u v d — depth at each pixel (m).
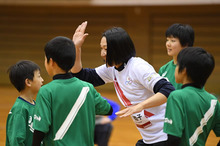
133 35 24.02
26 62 5.52
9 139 5.06
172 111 4.20
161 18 23.45
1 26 26.42
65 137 4.53
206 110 4.40
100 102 4.95
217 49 22.89
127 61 5.19
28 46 26.34
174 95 4.28
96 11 24.28
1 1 23.97
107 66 5.42
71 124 4.57
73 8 24.67
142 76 4.92
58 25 25.52
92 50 25.11
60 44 4.58
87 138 4.72
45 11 25.33
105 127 8.95
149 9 23.30
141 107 4.59
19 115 5.11
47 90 4.51
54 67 4.66
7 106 17.70
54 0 23.30
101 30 24.64
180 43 6.00
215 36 22.81
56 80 4.62
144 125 5.28
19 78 5.36
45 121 4.36
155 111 5.19
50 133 4.55
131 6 23.38
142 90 5.12
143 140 5.53
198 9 22.47
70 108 4.57
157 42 23.78
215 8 22.11
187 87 4.41
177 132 4.12
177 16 23.16
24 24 26.11
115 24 24.25
